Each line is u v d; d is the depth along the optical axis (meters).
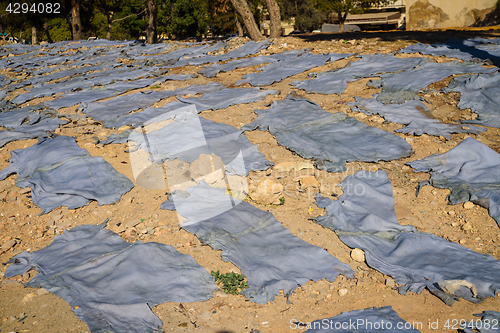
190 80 10.91
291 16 40.56
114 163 6.84
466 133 7.00
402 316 4.07
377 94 8.64
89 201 6.04
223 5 23.77
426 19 30.39
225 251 4.91
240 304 4.29
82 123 8.41
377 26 41.06
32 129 8.11
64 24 42.81
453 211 5.57
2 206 6.10
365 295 4.40
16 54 17.02
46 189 6.30
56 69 13.64
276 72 10.82
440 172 6.22
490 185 5.77
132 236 5.34
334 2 26.44
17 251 5.30
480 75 8.41
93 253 5.06
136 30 37.69
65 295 4.39
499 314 3.94
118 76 11.57
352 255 4.93
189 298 4.34
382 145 6.95
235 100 9.01
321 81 9.73
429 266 4.69
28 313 4.21
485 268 4.61
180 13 38.03
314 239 5.23
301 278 4.59
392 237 5.24
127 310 4.13
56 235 5.53
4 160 7.25
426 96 8.32
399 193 5.96
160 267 4.75
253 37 14.82
